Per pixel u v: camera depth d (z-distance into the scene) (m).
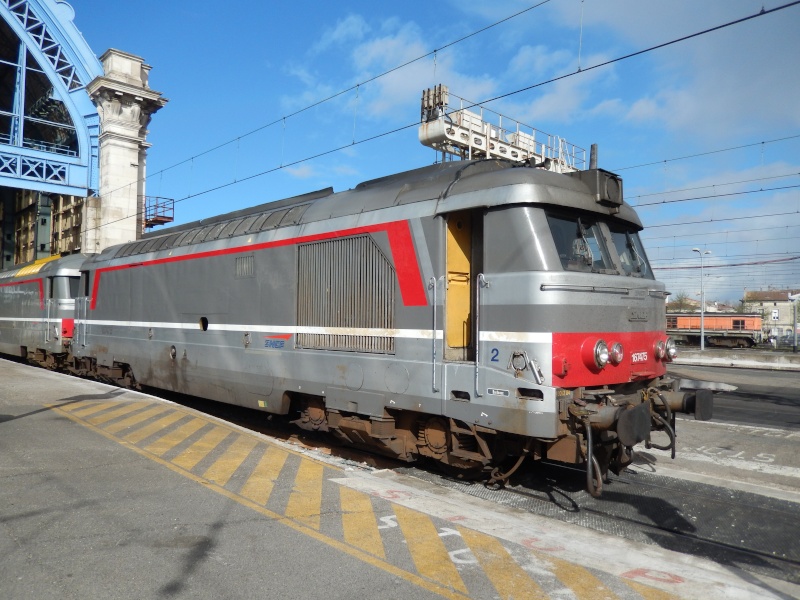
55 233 40.00
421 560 4.47
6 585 3.97
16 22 31.27
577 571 4.34
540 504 6.71
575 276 6.43
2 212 48.09
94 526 5.03
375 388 7.72
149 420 9.52
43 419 9.40
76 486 6.09
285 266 9.25
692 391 6.95
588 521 6.21
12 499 5.66
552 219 6.71
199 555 4.50
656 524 6.15
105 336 14.84
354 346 8.08
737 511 6.55
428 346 7.14
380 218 7.77
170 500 5.71
